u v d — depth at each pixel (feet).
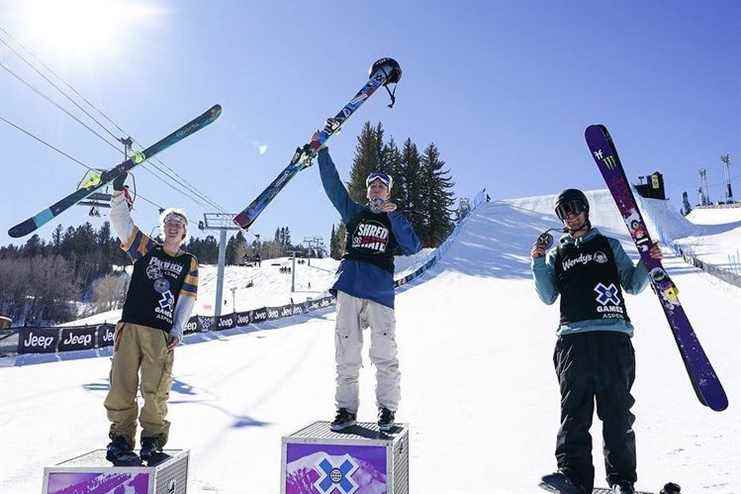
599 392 10.68
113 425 11.65
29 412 28.55
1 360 55.72
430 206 208.23
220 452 20.15
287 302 163.53
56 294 273.95
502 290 91.91
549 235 12.08
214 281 215.31
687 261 97.81
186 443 21.56
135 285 12.27
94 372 47.34
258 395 32.63
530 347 42.60
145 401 11.73
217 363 49.67
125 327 11.89
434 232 206.80
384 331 12.10
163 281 12.39
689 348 10.50
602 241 11.56
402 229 12.67
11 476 17.38
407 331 60.90
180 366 48.34
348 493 9.70
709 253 107.76
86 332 65.92
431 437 21.22
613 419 10.48
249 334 82.33
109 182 12.88
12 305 264.72
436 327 61.77
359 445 9.81
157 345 11.91
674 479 14.76
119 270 359.87
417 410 25.96
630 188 11.68
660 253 11.00
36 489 16.15
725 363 29.58
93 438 22.89
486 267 121.80
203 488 15.64
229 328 91.25
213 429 23.99
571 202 11.65
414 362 40.86
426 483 15.80
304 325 90.68
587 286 11.12
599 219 144.97
